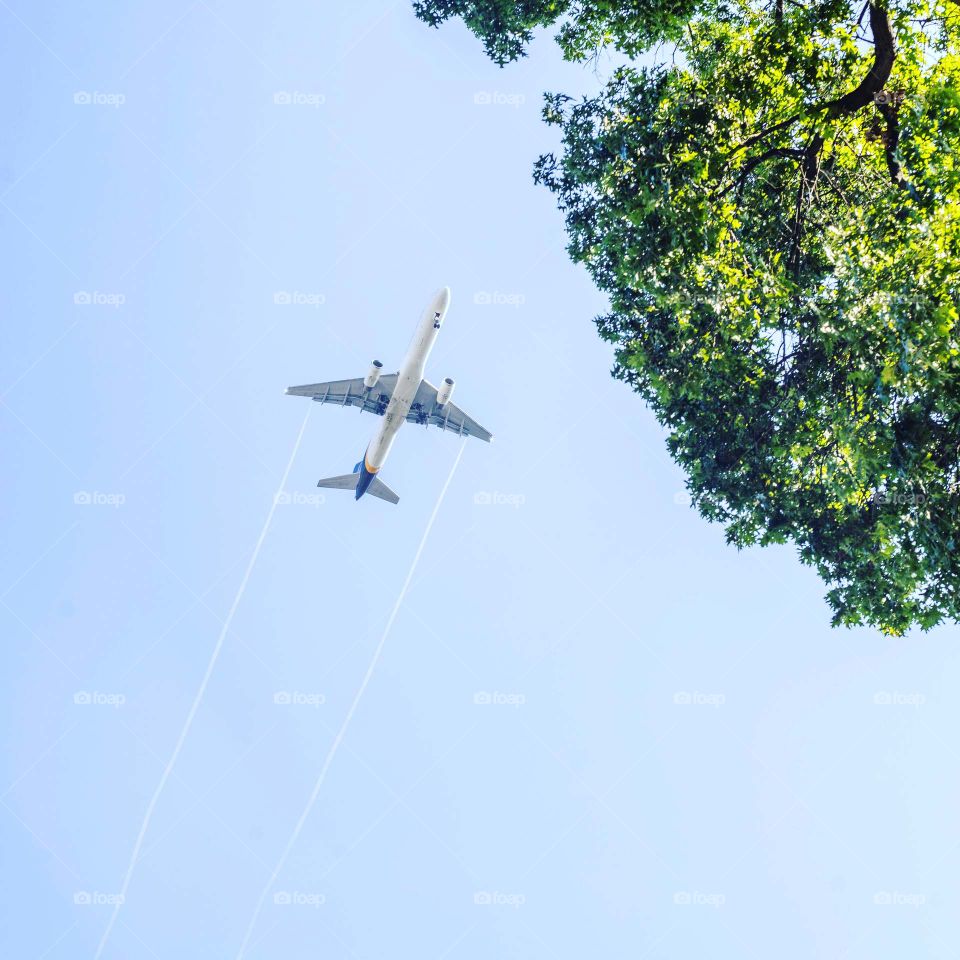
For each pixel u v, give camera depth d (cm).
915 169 2239
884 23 2264
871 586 2502
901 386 2092
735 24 2531
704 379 2536
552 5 2789
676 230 2250
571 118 2538
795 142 2661
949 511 2091
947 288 2066
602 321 2758
